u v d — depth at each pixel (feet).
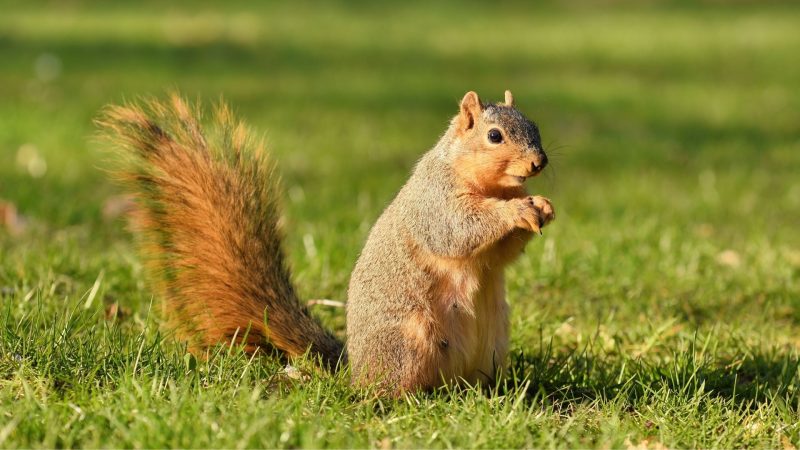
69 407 23.43
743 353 31.37
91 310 32.50
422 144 70.33
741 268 40.86
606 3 159.94
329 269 38.58
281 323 29.58
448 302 28.04
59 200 48.47
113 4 142.72
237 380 25.61
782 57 115.34
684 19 143.64
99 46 107.34
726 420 25.71
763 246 43.55
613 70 108.17
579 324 34.81
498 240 27.50
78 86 83.05
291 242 42.63
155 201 30.60
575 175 63.87
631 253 41.34
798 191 60.23
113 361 26.30
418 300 27.81
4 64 92.99
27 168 55.98
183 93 82.53
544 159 27.86
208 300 29.84
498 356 29.01
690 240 44.47
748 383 29.50
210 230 30.45
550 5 158.61
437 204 28.07
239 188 30.83
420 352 27.53
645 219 48.98
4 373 25.52
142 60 99.66
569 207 53.52
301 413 23.91
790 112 89.20
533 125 28.68
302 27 131.64
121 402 23.54
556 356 31.73
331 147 67.46
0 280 34.60
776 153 72.90
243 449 21.74
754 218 52.11
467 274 28.07
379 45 120.06
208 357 27.30
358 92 90.12
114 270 36.11
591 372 29.68
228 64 101.35
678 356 30.04
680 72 107.86
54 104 74.13
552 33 131.75
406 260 28.09
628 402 27.12
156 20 130.00
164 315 30.83
